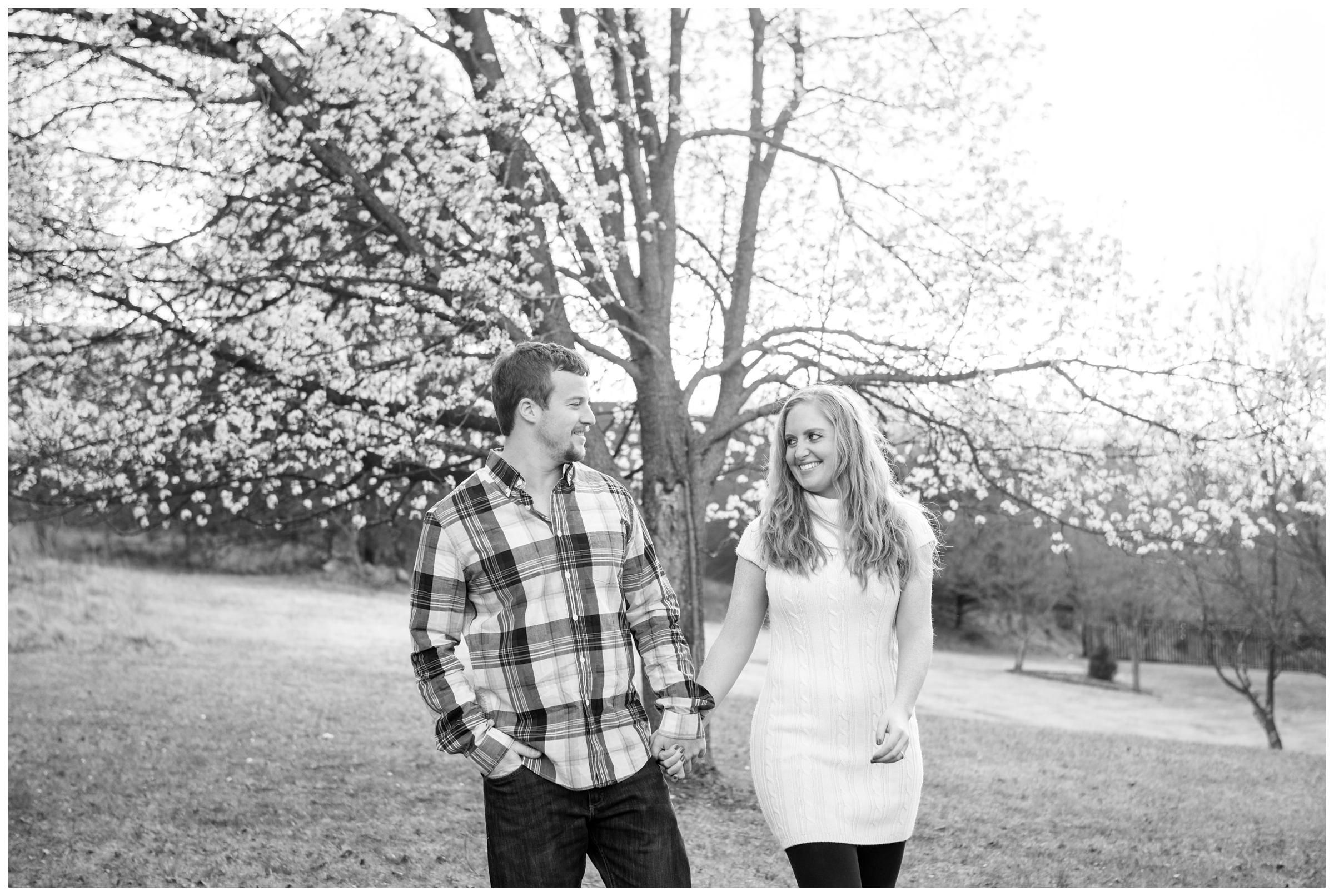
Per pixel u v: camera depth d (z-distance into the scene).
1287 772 10.91
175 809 7.25
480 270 7.28
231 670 15.25
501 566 2.85
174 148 8.16
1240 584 15.81
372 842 6.45
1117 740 12.86
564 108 7.75
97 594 21.09
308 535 24.34
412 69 7.96
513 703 2.82
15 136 8.17
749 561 3.20
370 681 14.84
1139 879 6.34
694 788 7.64
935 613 30.58
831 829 2.95
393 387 8.13
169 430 8.73
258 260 8.22
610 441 9.75
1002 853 6.78
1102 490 8.65
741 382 8.38
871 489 3.10
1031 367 8.12
